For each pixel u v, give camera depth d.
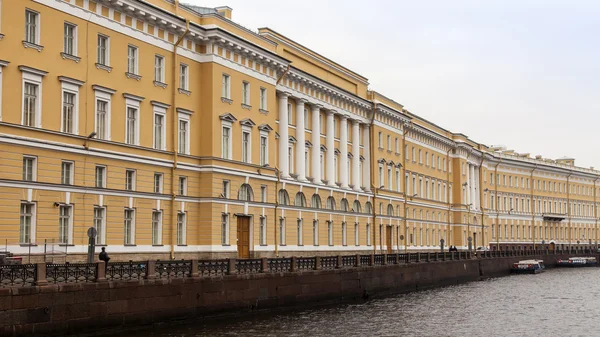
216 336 24.14
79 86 30.14
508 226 93.19
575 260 85.44
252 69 41.22
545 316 34.12
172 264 26.09
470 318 32.84
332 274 36.34
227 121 38.66
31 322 20.11
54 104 28.91
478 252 65.00
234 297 28.73
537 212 99.88
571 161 115.19
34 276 20.66
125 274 24.08
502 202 92.88
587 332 29.00
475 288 50.56
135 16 33.34
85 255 29.92
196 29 36.81
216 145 37.66
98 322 22.28
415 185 68.25
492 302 40.44
